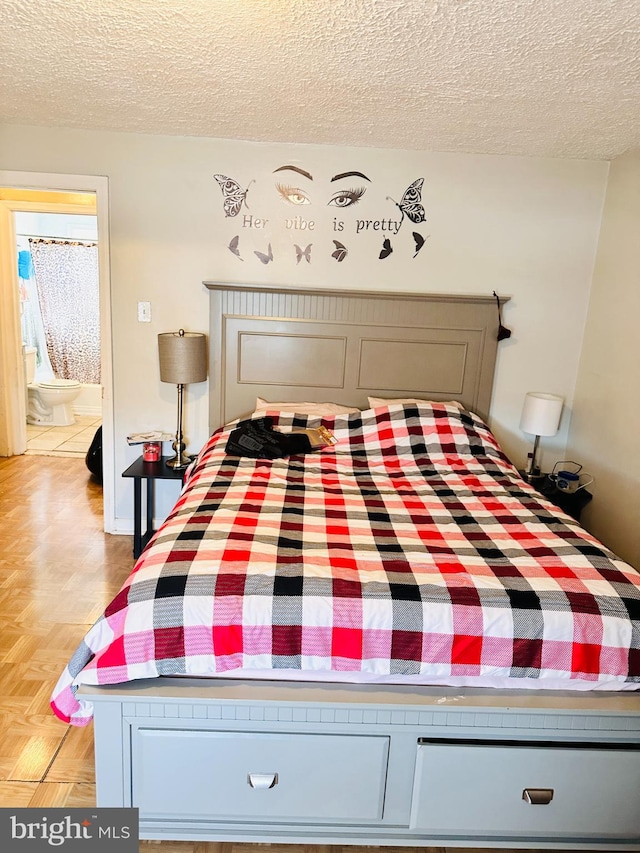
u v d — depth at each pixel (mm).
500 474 2717
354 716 1546
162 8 1669
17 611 2629
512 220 3186
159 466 3176
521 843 1662
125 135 3020
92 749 1897
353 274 3227
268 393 3322
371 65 2010
